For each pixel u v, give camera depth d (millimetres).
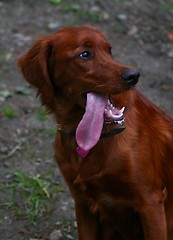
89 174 4223
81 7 9117
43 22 8742
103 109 3941
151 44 8430
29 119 6859
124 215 4434
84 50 4043
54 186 5816
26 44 8219
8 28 8570
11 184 5777
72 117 4227
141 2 9398
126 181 4160
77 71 4059
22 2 9234
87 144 3859
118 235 4895
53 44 4141
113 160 4133
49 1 9281
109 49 4191
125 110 4164
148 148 4230
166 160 4449
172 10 9281
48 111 4344
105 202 4359
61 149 4352
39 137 6562
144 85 7496
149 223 4234
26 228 5293
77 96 4109
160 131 4434
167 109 7078
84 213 4617
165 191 4445
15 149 6336
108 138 4129
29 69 4234
